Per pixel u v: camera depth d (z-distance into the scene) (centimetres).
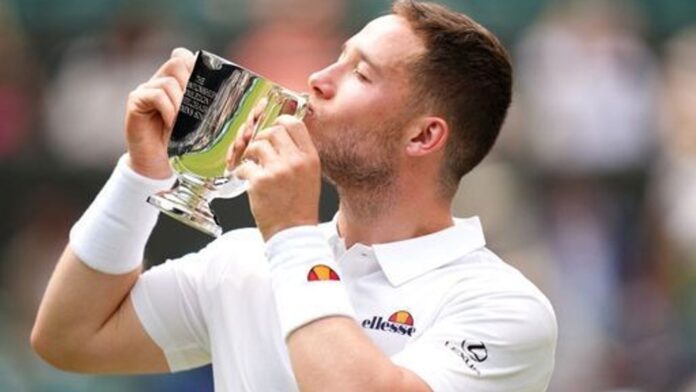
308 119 960
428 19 973
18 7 2770
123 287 1002
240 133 927
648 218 2681
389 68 962
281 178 905
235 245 1005
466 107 973
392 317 946
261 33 2670
